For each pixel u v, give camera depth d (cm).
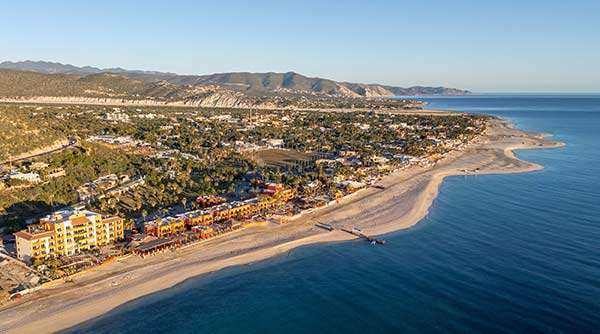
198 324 9800
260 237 14475
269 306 10481
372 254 13200
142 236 13975
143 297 10819
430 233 14662
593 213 16362
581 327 9244
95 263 12200
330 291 11088
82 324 9712
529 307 10019
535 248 13212
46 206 15950
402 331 9381
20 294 10594
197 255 13050
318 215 16712
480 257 12694
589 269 11750
